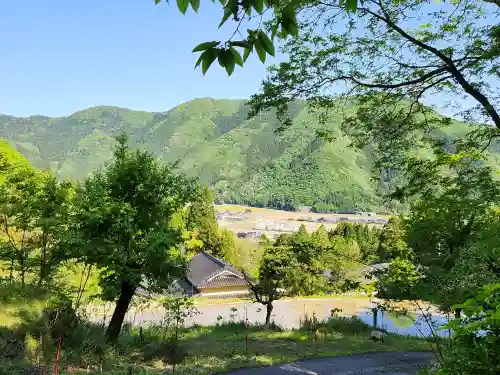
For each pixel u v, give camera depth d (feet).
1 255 39.73
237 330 65.05
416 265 33.45
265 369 39.22
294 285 71.77
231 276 148.05
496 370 7.52
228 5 5.73
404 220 38.22
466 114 33.17
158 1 5.74
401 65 33.60
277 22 6.21
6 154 65.16
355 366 41.81
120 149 47.93
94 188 45.06
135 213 44.16
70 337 34.78
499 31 28.19
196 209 177.99
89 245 40.78
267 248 75.41
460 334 7.99
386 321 87.97
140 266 44.34
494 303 7.86
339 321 70.23
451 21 31.17
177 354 39.50
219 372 36.52
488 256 21.97
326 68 33.01
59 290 40.45
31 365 27.12
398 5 31.78
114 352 35.81
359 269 70.38
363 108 35.47
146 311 81.87
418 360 44.16
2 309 32.30
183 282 146.10
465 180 31.09
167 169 48.91
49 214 40.52
